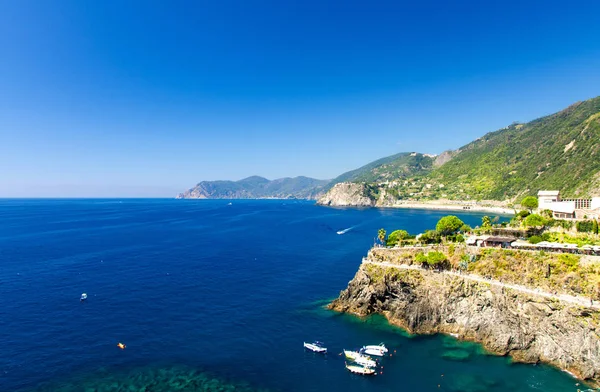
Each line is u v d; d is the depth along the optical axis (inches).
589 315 2689.5
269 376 2640.3
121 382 2524.6
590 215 5196.9
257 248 7544.3
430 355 2977.4
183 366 2758.4
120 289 4559.5
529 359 2891.2
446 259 3718.0
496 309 3198.8
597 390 2477.9
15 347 2992.1
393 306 3722.9
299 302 4190.5
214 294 4434.1
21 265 5738.2
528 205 5816.9
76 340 3147.1
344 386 2522.1
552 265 3181.6
